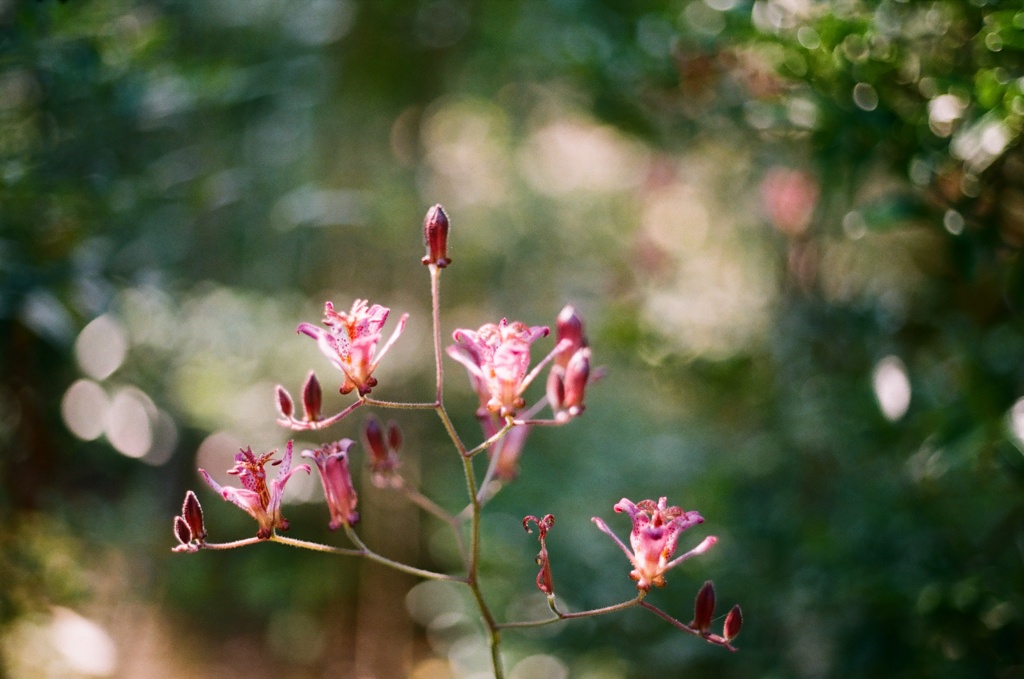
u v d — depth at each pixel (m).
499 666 0.69
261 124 1.20
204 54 1.12
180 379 1.15
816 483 0.94
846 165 0.78
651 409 1.35
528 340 0.67
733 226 1.09
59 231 0.85
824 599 0.86
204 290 1.22
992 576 0.80
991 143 0.71
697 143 0.93
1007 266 0.77
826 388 0.92
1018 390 0.76
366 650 1.47
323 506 1.51
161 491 1.31
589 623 1.04
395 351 1.48
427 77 1.41
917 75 0.75
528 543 1.16
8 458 0.88
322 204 1.25
